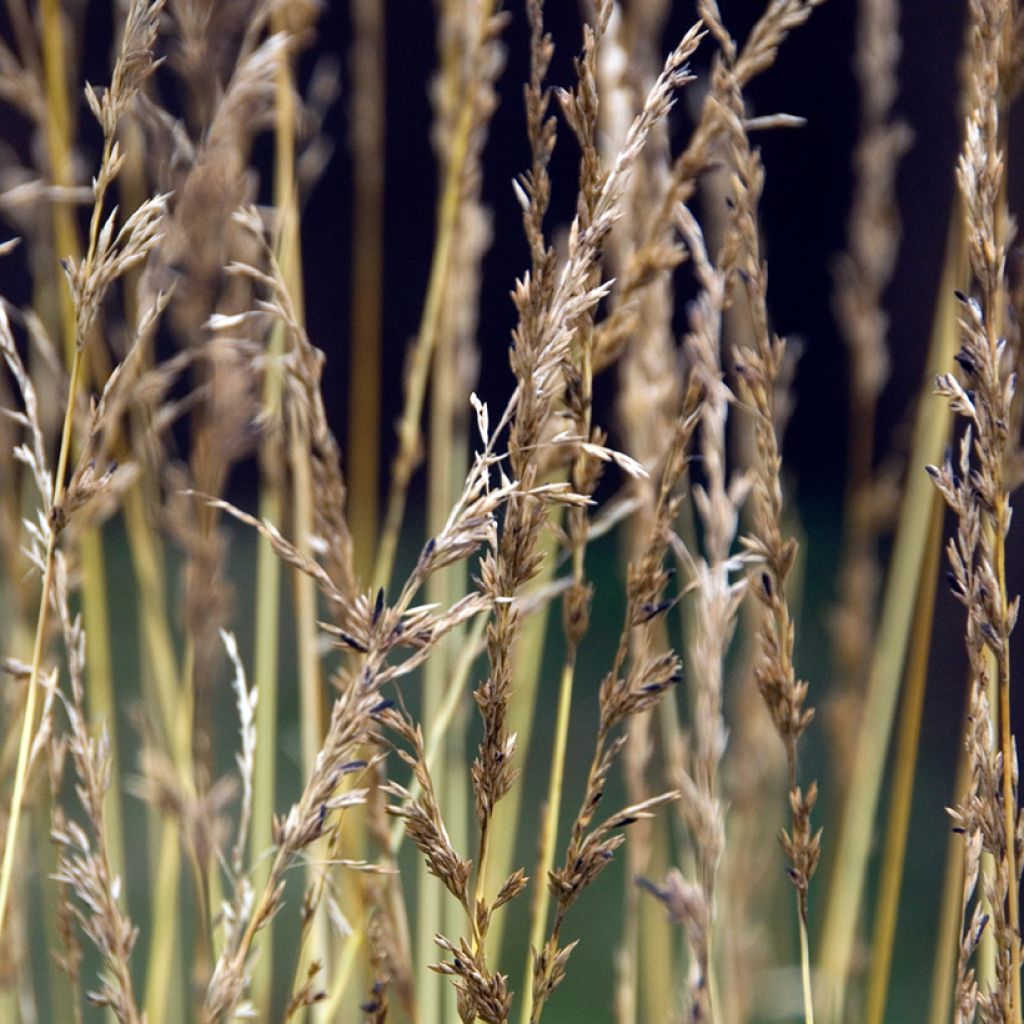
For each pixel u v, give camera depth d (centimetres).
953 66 374
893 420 405
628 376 125
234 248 125
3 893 116
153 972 128
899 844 125
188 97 126
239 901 116
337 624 120
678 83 114
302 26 127
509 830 129
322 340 429
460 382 131
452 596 130
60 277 128
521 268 434
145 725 126
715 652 115
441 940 114
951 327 127
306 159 128
